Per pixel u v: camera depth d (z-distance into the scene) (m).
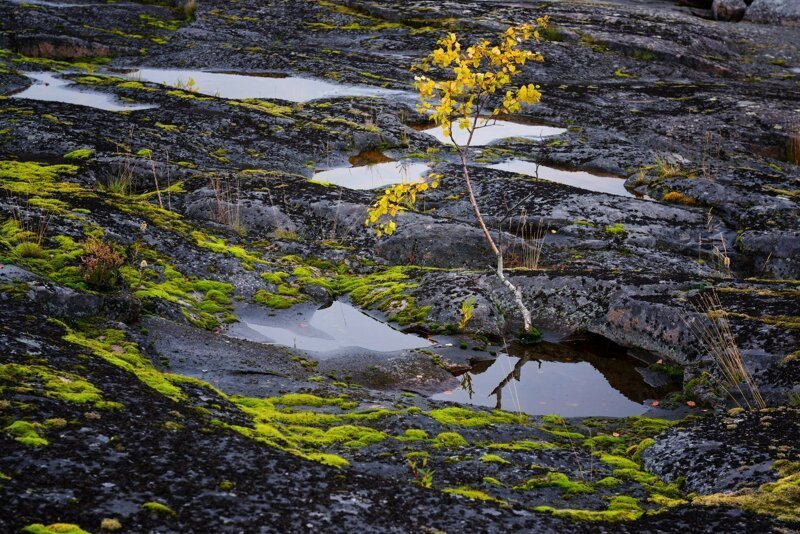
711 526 4.90
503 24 25.19
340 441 6.30
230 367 7.88
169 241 10.70
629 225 12.76
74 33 23.31
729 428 6.74
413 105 19.28
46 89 19.14
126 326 7.86
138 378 6.24
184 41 24.31
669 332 9.07
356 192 13.45
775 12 28.97
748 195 13.90
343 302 10.41
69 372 5.88
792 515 5.04
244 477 4.73
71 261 8.85
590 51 23.78
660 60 23.66
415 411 7.10
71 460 4.54
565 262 11.49
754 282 10.02
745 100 20.05
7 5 24.55
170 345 8.06
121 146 15.05
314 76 21.67
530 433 7.12
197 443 5.13
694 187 14.42
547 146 17.31
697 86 21.69
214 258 10.63
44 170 13.50
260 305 9.92
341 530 4.29
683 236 12.84
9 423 4.82
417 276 10.78
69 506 4.08
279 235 12.21
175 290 9.62
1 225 9.66
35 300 7.41
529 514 4.86
